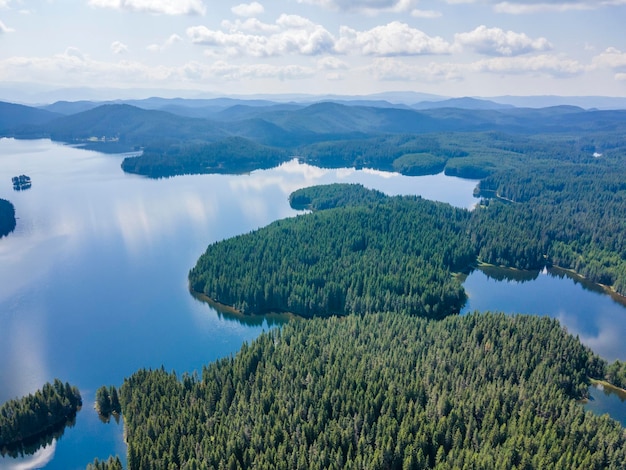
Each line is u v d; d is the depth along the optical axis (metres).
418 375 136.25
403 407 122.94
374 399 125.56
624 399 148.75
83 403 148.50
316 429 118.38
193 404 129.75
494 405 122.88
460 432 117.19
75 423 139.62
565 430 118.06
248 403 128.75
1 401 150.12
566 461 106.19
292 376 139.00
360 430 119.69
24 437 132.88
